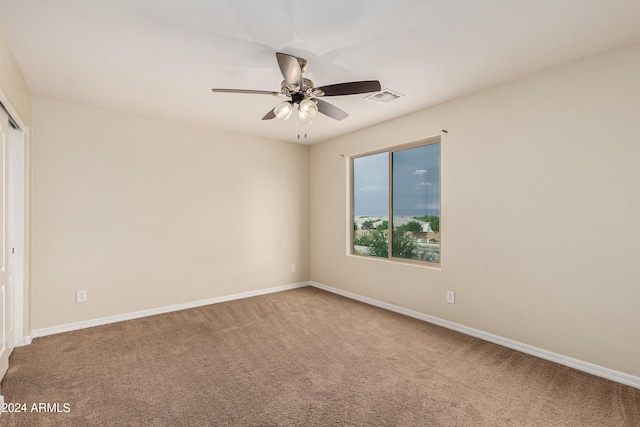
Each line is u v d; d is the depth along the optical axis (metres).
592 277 2.34
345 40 2.14
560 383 2.21
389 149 4.03
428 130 3.45
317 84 2.82
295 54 2.32
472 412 1.90
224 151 4.34
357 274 4.40
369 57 2.37
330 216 4.87
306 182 5.25
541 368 2.43
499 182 2.87
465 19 1.91
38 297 3.07
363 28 2.01
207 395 2.07
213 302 4.23
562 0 1.73
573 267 2.43
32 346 2.82
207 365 2.48
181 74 2.64
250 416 1.86
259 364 2.50
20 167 2.75
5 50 2.08
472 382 2.23
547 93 2.56
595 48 2.23
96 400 2.01
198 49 2.25
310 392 2.11
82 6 1.77
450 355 2.66
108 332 3.18
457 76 2.69
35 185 3.05
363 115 3.71
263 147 4.73
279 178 4.91
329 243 4.89
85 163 3.33
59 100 3.18
